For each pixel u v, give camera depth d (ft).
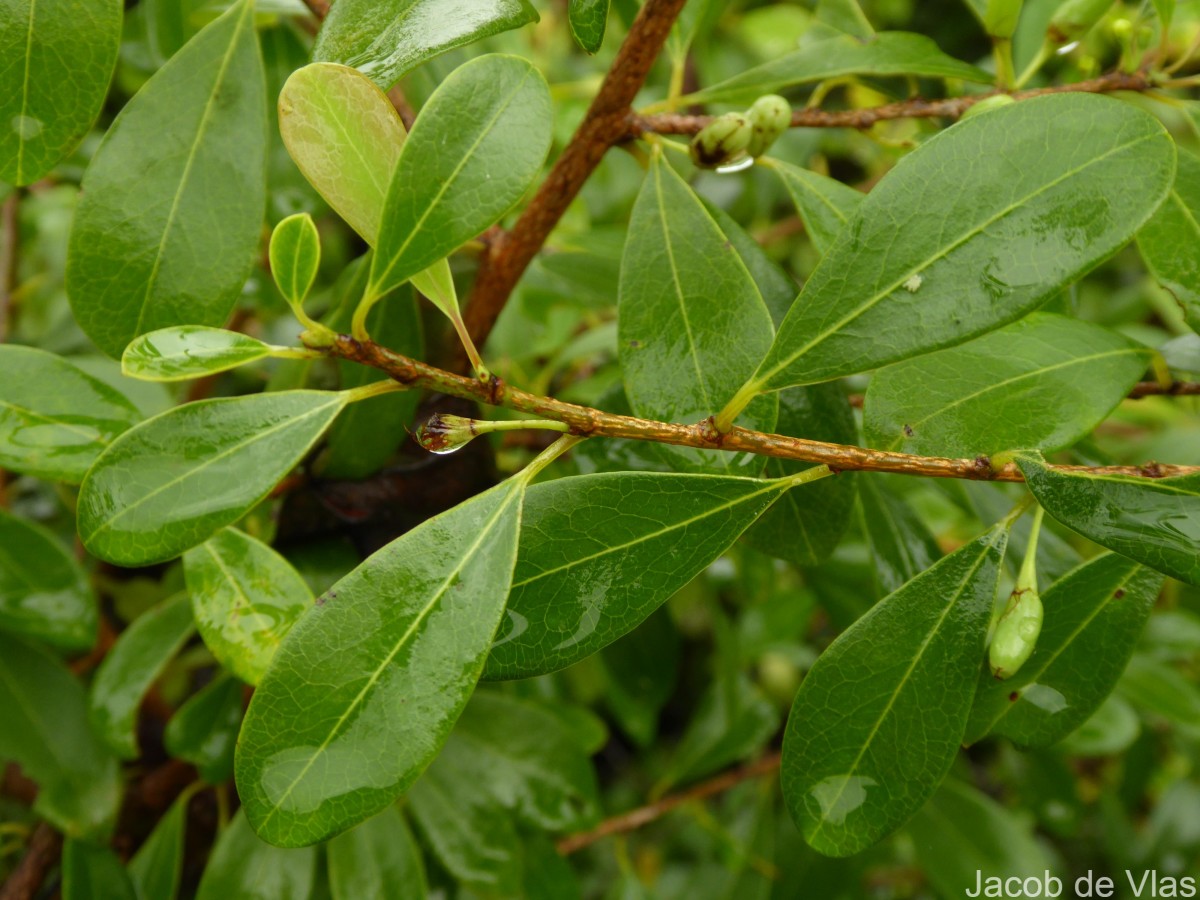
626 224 1.28
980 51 1.56
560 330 1.14
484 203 0.58
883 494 0.80
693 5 0.78
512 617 0.60
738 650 1.16
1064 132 0.59
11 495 1.18
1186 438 1.15
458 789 0.93
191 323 0.66
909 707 0.62
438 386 0.60
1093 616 0.65
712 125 0.71
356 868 0.87
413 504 0.82
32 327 1.27
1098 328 0.68
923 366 0.67
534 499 0.61
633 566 0.61
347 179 0.59
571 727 1.09
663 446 0.66
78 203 0.65
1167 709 1.11
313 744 0.57
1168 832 1.37
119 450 0.60
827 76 0.78
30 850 0.93
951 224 0.59
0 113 0.64
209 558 0.68
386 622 0.58
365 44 0.63
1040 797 1.24
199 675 1.11
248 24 0.68
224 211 0.67
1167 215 0.68
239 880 0.86
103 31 0.64
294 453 0.60
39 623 0.81
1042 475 0.59
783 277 0.73
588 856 1.62
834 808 0.62
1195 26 1.03
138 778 1.02
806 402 0.72
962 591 0.63
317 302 1.17
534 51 1.48
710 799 1.57
